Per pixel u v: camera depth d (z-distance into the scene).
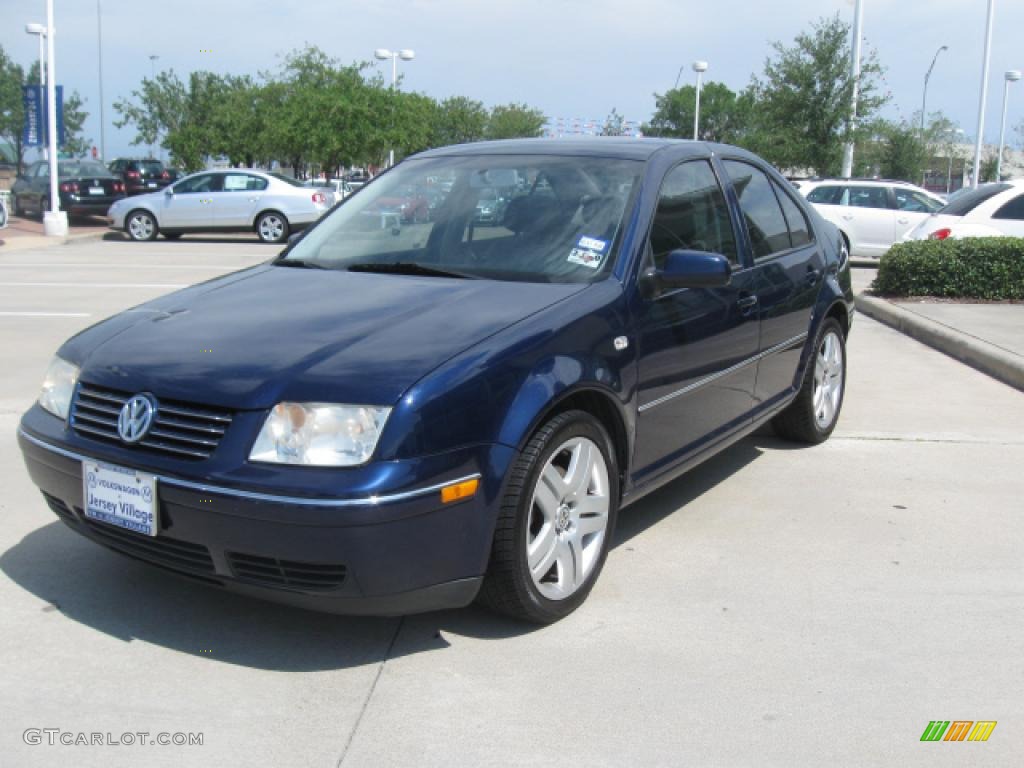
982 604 3.86
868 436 6.21
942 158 51.31
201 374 3.23
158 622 3.59
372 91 29.89
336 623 3.60
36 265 15.59
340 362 3.20
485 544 3.23
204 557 3.17
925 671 3.34
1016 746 2.91
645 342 3.91
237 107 37.97
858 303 12.06
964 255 11.55
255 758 2.80
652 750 2.86
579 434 3.57
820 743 2.91
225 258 17.20
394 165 5.09
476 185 4.52
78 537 4.38
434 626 3.59
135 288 12.51
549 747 2.87
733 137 56.41
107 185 25.42
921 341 9.66
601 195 4.25
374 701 3.10
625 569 4.14
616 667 3.33
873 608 3.81
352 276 4.12
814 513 4.84
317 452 3.00
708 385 4.44
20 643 3.42
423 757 2.81
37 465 3.55
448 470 3.09
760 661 3.39
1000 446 6.01
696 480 5.34
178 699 3.10
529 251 4.09
